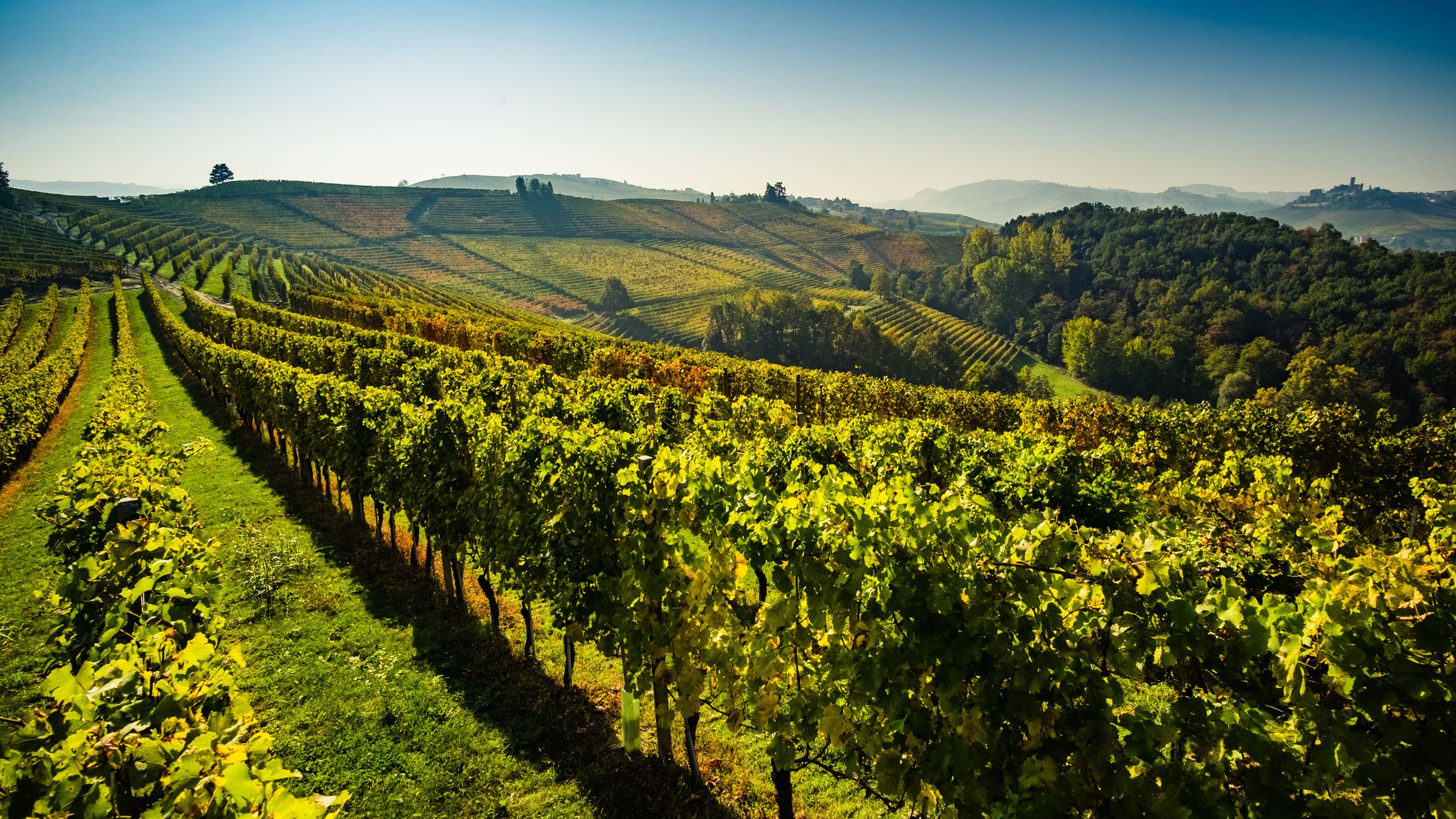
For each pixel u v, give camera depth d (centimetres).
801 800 530
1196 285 9306
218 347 2453
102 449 892
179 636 467
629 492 568
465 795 536
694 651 520
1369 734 280
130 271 8719
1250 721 297
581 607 609
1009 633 356
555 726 621
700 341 10175
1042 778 328
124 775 276
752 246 19625
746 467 566
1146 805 311
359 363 2258
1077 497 784
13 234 10919
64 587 500
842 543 427
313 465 1462
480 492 787
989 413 2436
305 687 679
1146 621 328
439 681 692
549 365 3167
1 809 263
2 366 2952
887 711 398
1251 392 6706
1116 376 8056
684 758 583
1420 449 1341
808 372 3238
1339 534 626
